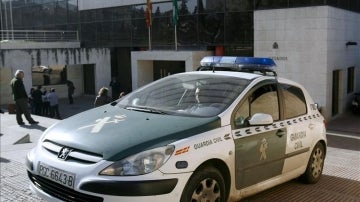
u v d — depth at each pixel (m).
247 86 5.13
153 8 24.48
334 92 19.12
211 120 4.48
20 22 34.66
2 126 12.29
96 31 28.55
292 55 18.11
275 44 18.53
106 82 27.83
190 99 5.02
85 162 3.94
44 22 32.44
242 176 4.77
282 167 5.48
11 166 7.11
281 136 5.36
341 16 18.81
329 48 17.50
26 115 12.65
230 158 4.52
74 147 4.09
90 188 3.78
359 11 21.70
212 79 5.39
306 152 6.02
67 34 30.48
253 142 4.86
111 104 5.45
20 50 24.16
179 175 3.93
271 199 5.65
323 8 17.12
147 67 24.36
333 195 5.95
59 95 29.92
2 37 31.20
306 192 6.01
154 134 4.08
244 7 19.98
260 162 5.01
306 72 17.80
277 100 5.54
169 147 3.96
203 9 21.81
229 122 4.62
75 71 30.64
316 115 6.36
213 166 4.43
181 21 23.00
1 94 26.70
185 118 4.53
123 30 26.69
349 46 20.20
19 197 5.48
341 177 7.11
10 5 35.31
